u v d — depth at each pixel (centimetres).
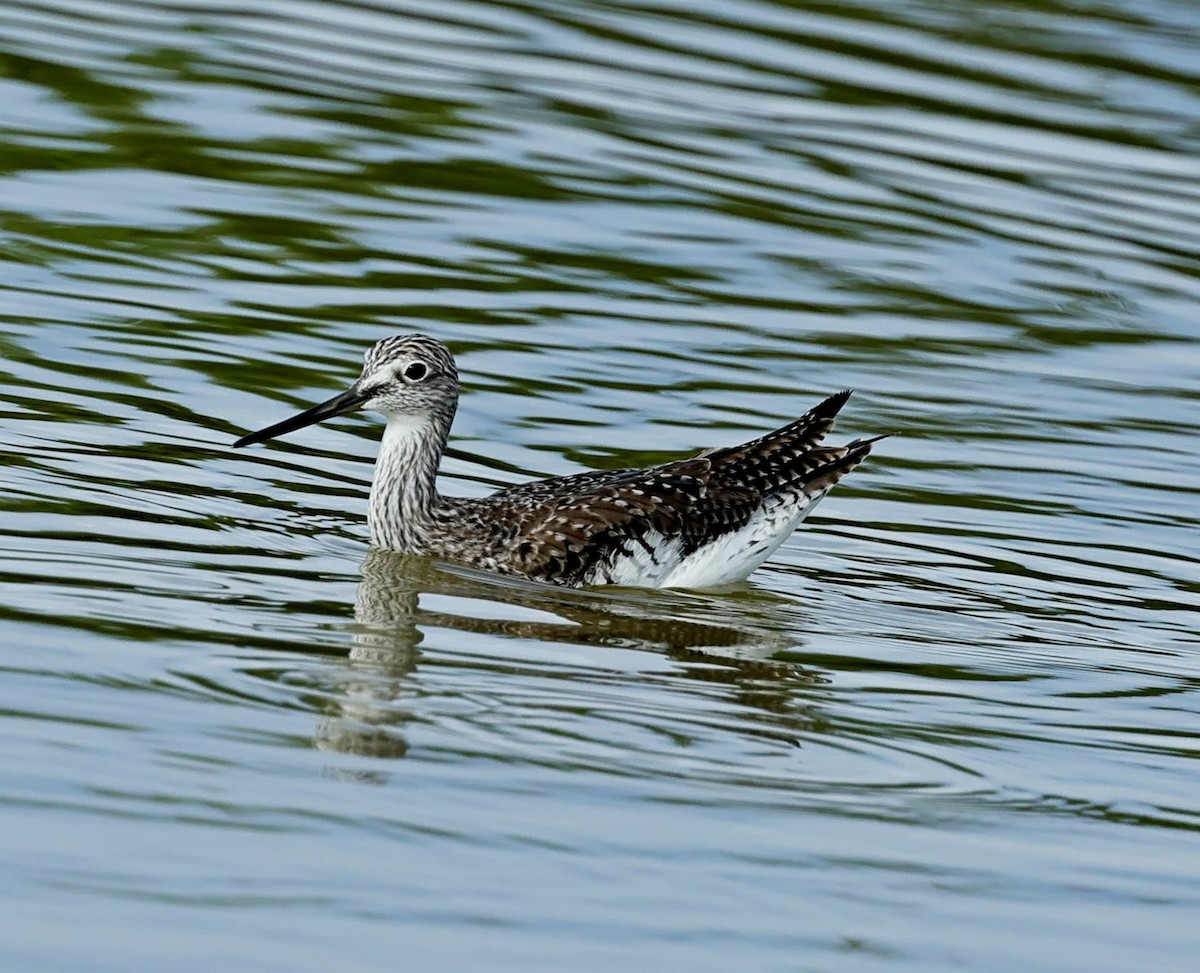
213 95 2575
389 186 2359
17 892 956
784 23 3078
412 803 1086
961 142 2692
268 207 2262
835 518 1719
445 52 2833
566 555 1567
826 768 1205
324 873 1002
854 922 1010
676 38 2973
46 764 1081
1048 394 2009
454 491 1681
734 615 1509
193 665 1249
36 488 1554
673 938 974
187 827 1031
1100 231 2450
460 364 1930
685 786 1151
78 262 2055
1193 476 1838
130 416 1734
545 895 1002
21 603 1321
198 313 1973
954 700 1348
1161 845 1141
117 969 905
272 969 914
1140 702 1371
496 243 2236
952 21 3155
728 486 1609
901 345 2092
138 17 2858
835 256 2294
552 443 1798
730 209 2389
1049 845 1127
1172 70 3038
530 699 1265
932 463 1831
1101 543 1688
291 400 1817
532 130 2569
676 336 2050
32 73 2570
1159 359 2125
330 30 2884
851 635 1474
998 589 1586
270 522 1582
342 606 1418
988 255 2345
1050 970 985
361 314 2016
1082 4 3275
